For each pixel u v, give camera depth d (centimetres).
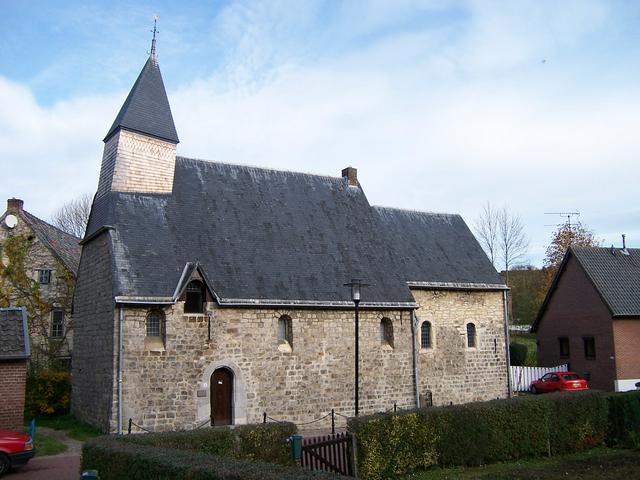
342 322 2145
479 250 2844
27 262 2852
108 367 1783
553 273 4825
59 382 2233
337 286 2155
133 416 1733
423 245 2697
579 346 3045
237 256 2048
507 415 1425
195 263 1931
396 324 2278
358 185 2672
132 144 2078
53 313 2864
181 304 1848
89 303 2044
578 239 4906
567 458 1460
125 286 1767
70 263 3050
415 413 1288
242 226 2162
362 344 2177
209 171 2291
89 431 1836
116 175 2023
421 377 2375
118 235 1889
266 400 1947
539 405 1488
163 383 1789
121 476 870
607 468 1336
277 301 1984
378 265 2356
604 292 2909
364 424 1190
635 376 2838
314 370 2055
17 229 2878
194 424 1814
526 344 4109
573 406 1558
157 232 1967
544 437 1475
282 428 1142
